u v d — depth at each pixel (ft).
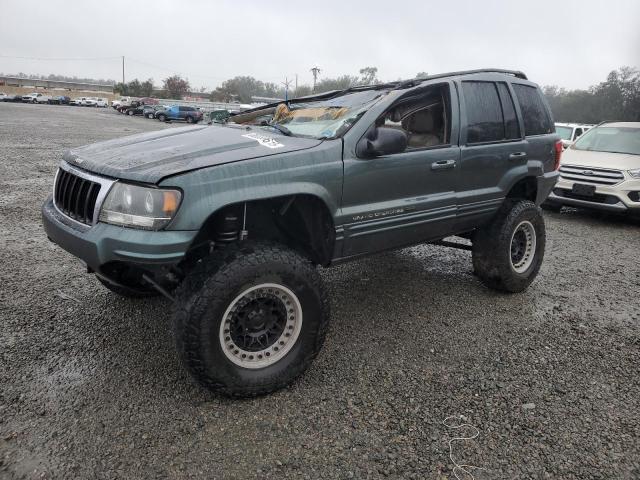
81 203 9.09
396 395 9.51
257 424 8.48
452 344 11.68
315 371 10.25
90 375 9.63
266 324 9.29
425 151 11.51
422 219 11.67
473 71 13.42
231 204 8.47
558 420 8.94
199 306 8.27
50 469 7.21
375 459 7.78
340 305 13.70
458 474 7.54
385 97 11.03
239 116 14.64
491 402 9.40
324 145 9.83
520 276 14.69
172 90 297.12
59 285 13.93
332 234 10.15
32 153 43.06
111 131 78.07
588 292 15.69
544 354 11.39
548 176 15.33
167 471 7.32
